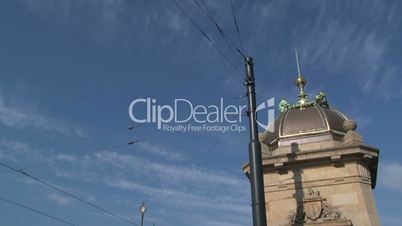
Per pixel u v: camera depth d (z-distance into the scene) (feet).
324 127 77.71
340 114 83.82
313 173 72.54
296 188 72.02
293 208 70.79
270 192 72.74
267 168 74.28
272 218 70.95
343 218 68.18
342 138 77.25
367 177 71.51
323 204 69.97
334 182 71.20
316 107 82.48
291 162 73.31
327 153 72.49
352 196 69.77
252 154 47.14
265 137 79.46
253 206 44.98
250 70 51.44
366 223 67.67
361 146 72.02
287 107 85.56
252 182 46.03
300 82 88.84
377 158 73.51
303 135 77.46
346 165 72.18
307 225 68.54
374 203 69.67
